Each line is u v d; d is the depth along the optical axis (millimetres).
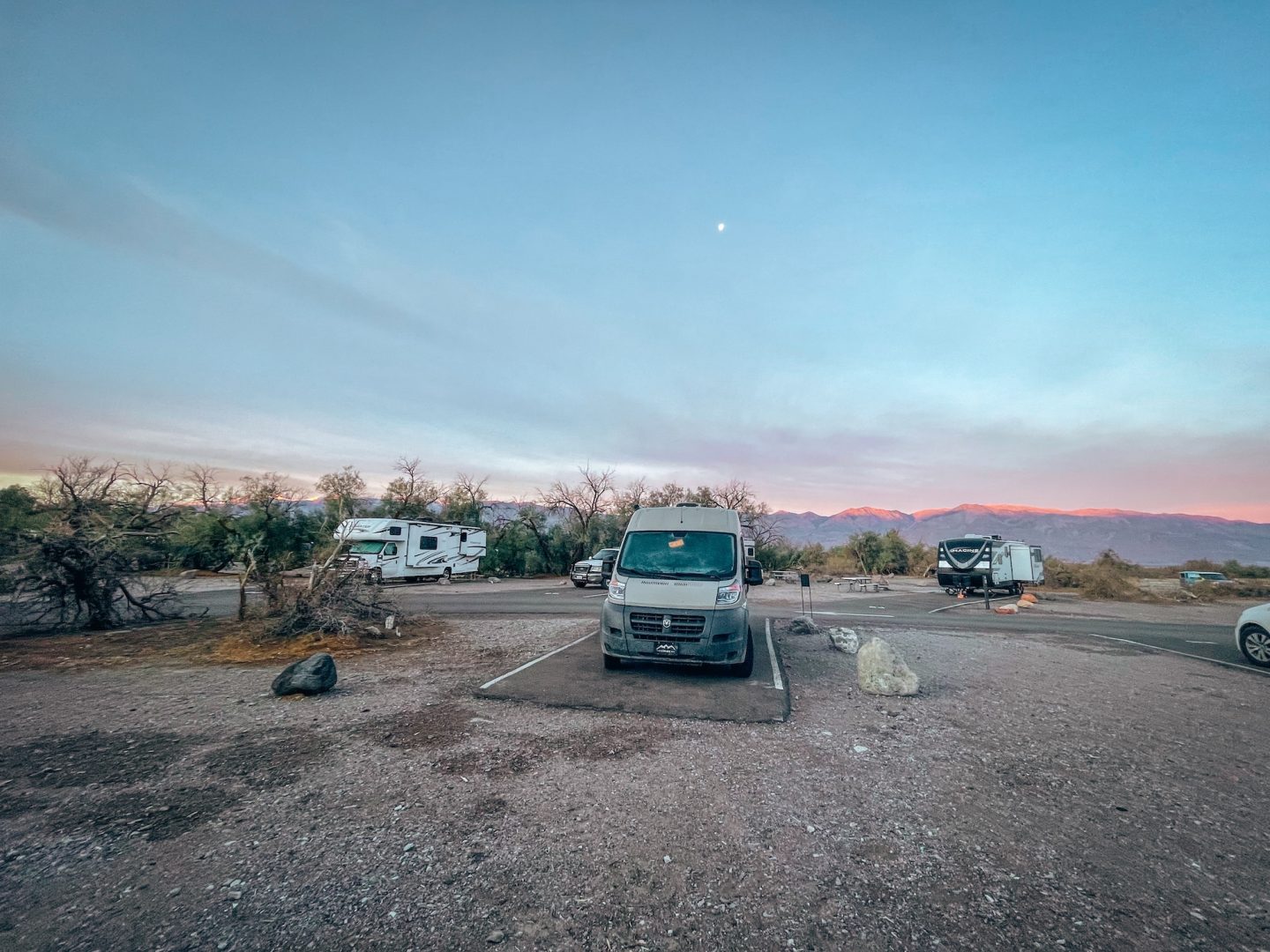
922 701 7043
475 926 2709
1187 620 17516
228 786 4289
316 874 3135
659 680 7648
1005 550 25938
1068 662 9820
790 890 3051
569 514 45500
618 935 2664
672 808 4004
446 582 30453
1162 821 3961
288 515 36250
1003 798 4293
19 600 11664
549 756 4949
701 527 8867
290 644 9992
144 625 12453
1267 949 2623
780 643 11219
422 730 5613
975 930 2734
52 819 3762
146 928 2676
